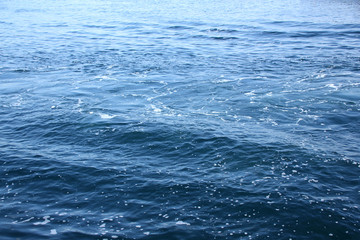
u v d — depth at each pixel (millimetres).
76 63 45062
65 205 17781
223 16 82688
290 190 18547
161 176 20078
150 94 34000
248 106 30531
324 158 21578
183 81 37656
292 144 23359
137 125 26594
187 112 29453
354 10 88188
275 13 85875
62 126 26844
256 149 22688
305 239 15391
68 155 22594
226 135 24719
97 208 17547
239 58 46594
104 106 30922
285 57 46344
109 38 60906
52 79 38875
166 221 16531
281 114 28750
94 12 94875
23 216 16891
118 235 15672
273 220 16469
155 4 110875
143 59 46719
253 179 19625
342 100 31344
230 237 15508
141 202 17906
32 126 27047
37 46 54438
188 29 67938
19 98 33156
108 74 40500
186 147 23266
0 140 24828
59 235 15633
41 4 115375
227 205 17516
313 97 32219
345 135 24922
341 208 17125
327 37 57531
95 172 20531
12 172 20594
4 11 98688
